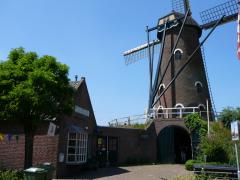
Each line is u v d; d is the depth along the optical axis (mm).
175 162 30938
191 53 34969
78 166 21750
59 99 16766
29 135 16797
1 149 19969
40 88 15742
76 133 21609
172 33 35562
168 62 33781
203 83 34844
